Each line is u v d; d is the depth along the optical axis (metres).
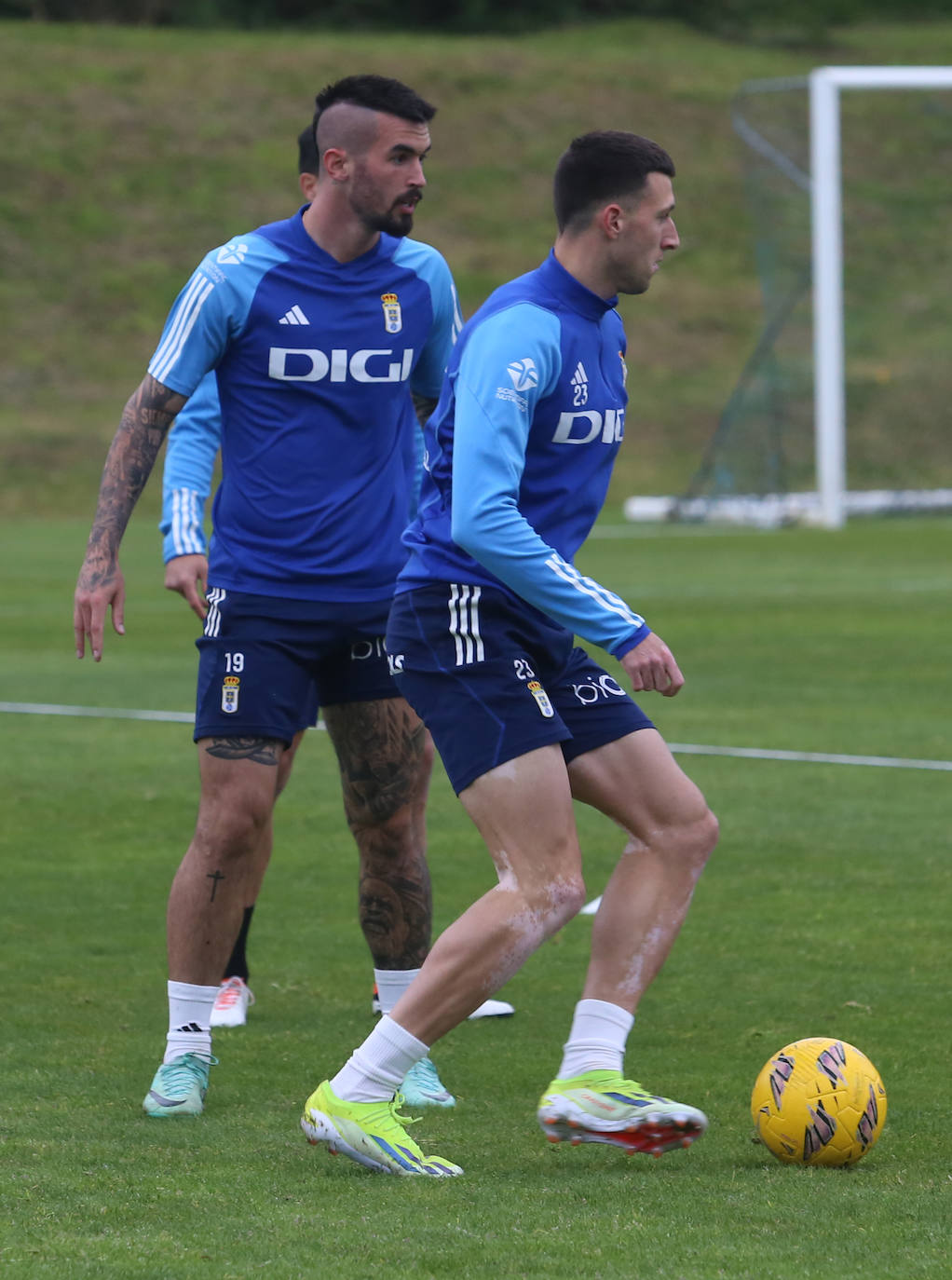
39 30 138.62
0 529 79.44
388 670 14.80
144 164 121.00
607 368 12.60
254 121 127.88
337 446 14.63
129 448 14.34
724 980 17.33
